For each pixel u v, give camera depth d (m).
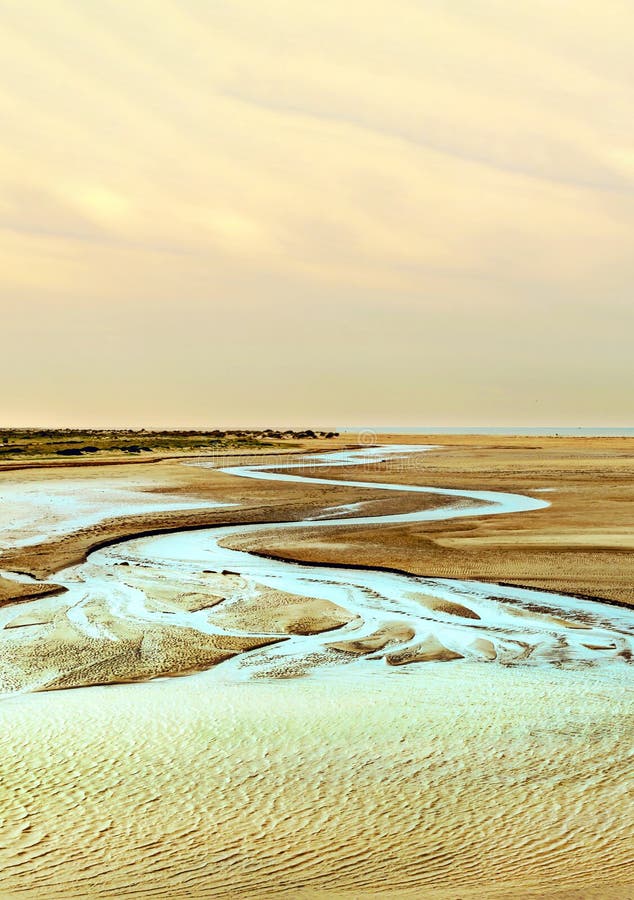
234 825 8.20
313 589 22.22
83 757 10.02
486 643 16.92
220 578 23.66
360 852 7.66
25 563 25.34
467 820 8.34
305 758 10.00
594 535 30.27
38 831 8.02
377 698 12.81
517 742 10.62
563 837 7.99
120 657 15.78
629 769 9.73
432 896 6.86
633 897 6.85
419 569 24.47
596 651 16.27
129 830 8.05
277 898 6.85
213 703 12.50
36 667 15.08
